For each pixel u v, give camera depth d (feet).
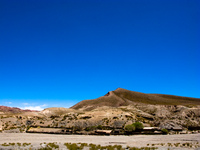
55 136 221.87
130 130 249.14
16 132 280.92
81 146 111.04
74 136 222.48
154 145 131.03
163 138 188.44
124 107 550.77
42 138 193.47
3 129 297.12
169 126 306.14
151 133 247.29
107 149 103.96
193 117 422.82
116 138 195.83
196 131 280.31
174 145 131.64
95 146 115.14
